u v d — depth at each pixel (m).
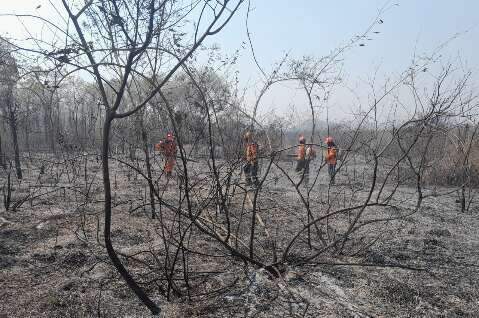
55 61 2.97
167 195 9.27
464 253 6.23
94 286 4.50
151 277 4.72
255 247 5.99
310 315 4.00
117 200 8.75
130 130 6.77
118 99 3.11
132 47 2.99
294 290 4.46
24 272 4.85
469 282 5.07
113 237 6.20
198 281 4.69
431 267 5.54
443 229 7.55
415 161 11.53
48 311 3.94
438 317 4.15
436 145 11.14
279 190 10.98
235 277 4.78
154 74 3.80
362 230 7.16
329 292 4.55
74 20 2.96
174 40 3.30
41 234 6.27
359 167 15.59
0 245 5.72
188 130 4.79
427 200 10.72
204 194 7.18
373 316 4.07
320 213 8.36
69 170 12.37
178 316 3.83
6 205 7.78
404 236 6.95
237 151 5.34
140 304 4.12
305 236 6.66
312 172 16.20
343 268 5.33
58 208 7.93
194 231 6.50
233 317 3.90
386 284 4.89
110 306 4.07
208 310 4.00
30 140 17.55
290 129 6.75
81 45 2.97
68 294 4.28
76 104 12.30
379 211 8.84
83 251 5.51
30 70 3.01
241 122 5.45
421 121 4.81
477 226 8.04
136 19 2.96
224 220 6.99
